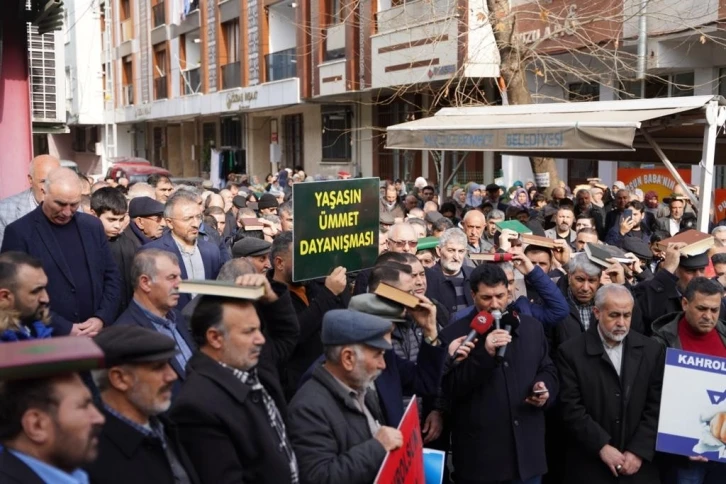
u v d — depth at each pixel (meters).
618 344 5.05
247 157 33.06
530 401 4.85
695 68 14.79
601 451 4.88
